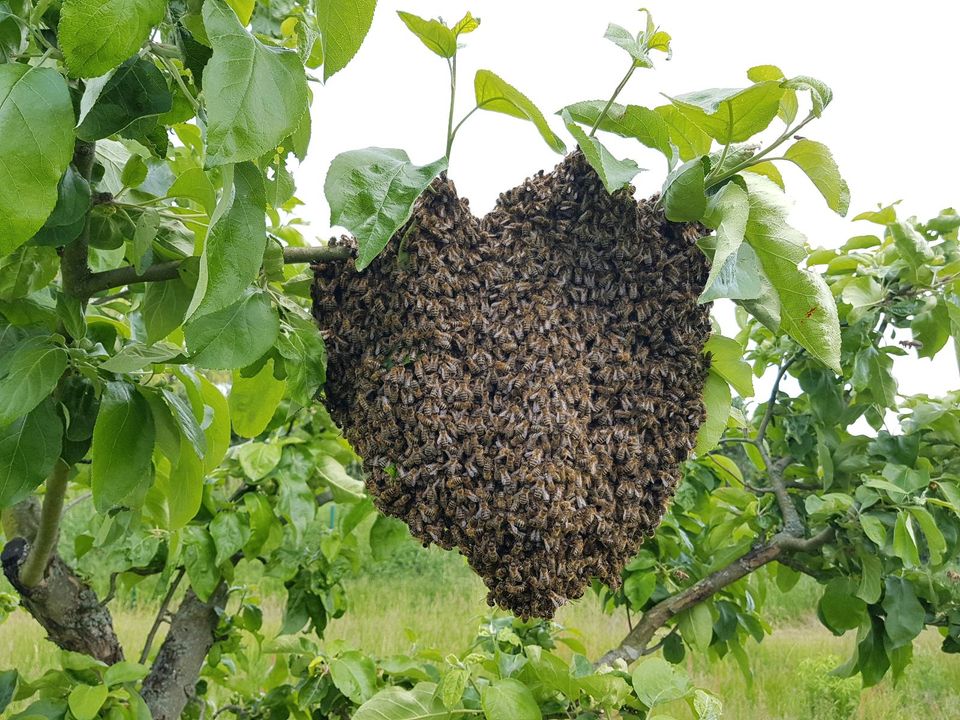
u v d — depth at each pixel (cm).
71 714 235
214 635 301
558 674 231
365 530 313
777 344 307
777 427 343
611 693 226
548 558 149
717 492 350
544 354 159
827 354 155
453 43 152
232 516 267
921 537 306
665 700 215
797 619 822
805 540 289
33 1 133
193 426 161
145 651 282
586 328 164
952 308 267
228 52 114
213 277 123
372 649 601
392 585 895
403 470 154
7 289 162
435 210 157
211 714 336
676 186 155
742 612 327
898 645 275
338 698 288
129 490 153
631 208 163
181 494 171
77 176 140
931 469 300
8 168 106
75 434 165
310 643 286
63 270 160
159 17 113
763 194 157
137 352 151
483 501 150
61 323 171
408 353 157
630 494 160
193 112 159
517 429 152
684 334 167
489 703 204
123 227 163
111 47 111
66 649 257
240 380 183
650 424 164
